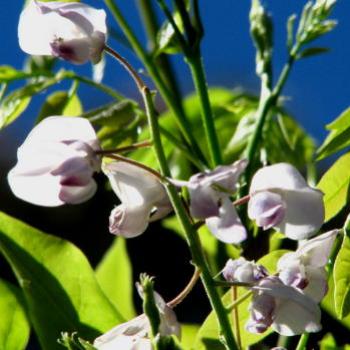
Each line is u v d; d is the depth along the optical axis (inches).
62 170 19.8
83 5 20.3
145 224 20.4
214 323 22.0
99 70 22.6
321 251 20.6
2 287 22.9
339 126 21.7
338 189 21.9
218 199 19.3
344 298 20.8
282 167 20.0
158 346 18.5
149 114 20.0
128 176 20.3
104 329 22.4
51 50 20.4
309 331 20.3
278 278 20.1
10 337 22.8
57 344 22.2
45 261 22.5
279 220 19.8
